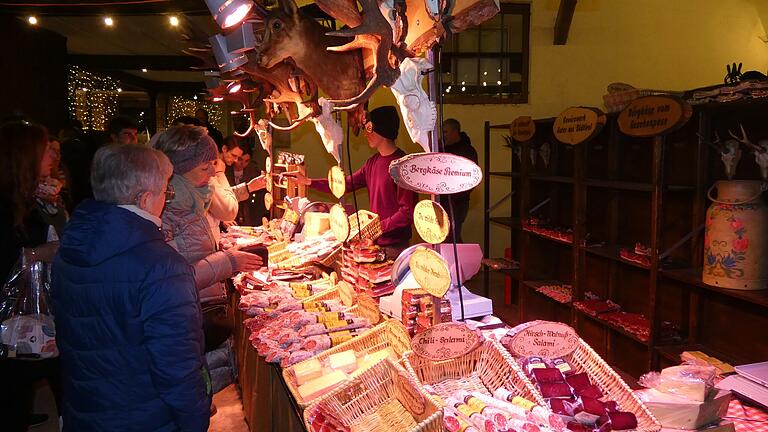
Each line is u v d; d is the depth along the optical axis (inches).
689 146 128.6
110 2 160.6
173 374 59.1
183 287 60.5
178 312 59.5
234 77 123.2
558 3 249.3
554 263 192.7
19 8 163.2
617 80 257.0
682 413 57.9
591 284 169.5
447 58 250.2
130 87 397.7
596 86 256.1
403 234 110.6
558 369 62.2
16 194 87.0
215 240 106.7
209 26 223.6
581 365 64.9
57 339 63.9
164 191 65.6
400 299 78.5
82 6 164.6
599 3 251.1
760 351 109.2
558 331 64.4
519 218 211.2
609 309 149.3
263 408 94.1
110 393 60.3
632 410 58.0
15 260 86.1
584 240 156.3
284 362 75.5
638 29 254.1
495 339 67.1
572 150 179.6
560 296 167.3
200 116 254.7
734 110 114.7
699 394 58.8
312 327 81.9
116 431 60.4
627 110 126.0
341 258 111.2
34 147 88.7
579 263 157.0
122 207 61.4
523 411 55.6
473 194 259.8
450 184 64.4
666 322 132.0
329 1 69.7
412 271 70.8
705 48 258.2
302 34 89.0
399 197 108.3
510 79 254.2
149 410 60.9
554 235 170.9
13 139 87.6
